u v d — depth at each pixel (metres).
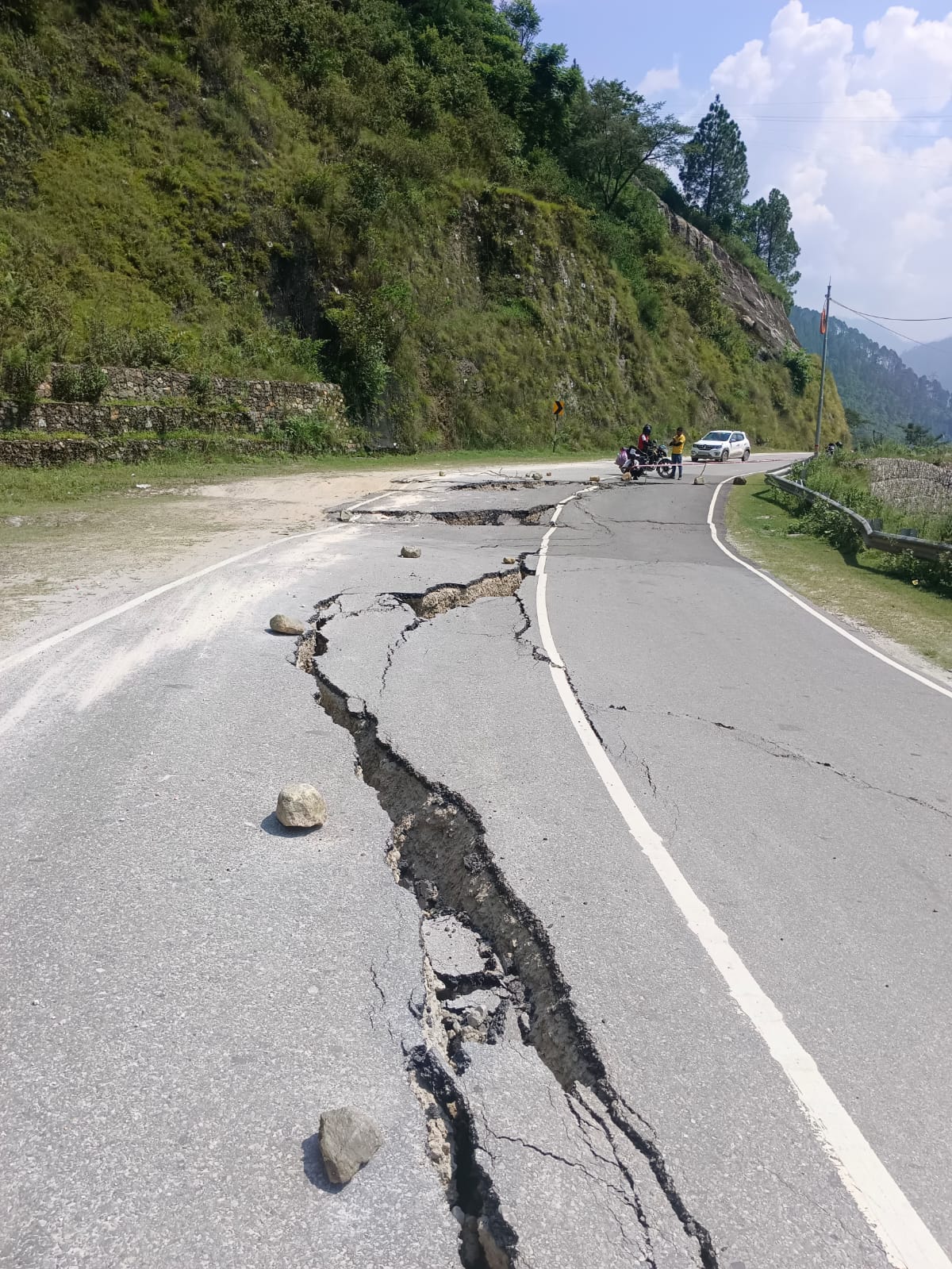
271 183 30.97
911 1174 2.58
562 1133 2.66
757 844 4.63
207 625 8.13
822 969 3.56
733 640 9.30
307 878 3.95
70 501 16.45
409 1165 2.47
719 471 36.56
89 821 4.35
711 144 99.44
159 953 3.33
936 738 6.54
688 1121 2.72
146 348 23.44
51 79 26.91
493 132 47.72
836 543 17.41
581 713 6.53
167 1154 2.45
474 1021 3.32
